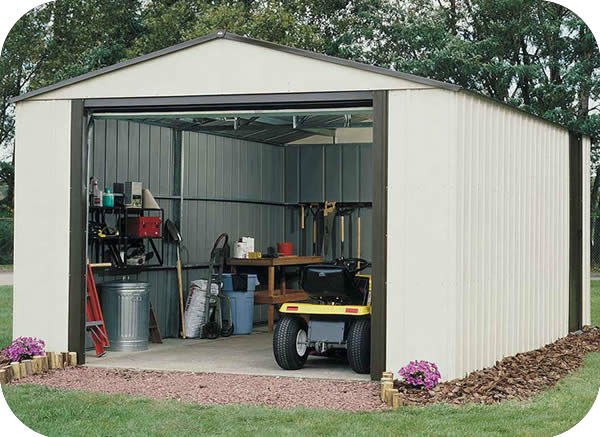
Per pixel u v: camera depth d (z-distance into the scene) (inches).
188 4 892.0
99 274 398.9
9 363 336.8
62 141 351.9
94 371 332.5
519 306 370.6
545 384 313.9
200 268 468.1
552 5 864.9
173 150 448.5
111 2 922.1
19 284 356.5
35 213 354.6
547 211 411.5
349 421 255.0
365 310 329.4
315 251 535.2
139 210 415.8
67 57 919.7
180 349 395.9
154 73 341.4
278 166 538.6
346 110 320.2
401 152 306.8
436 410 268.1
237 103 330.6
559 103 847.7
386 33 871.1
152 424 253.9
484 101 328.5
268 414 262.2
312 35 832.3
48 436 245.4
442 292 301.7
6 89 952.3
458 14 891.4
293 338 332.8
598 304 676.7
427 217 303.7
